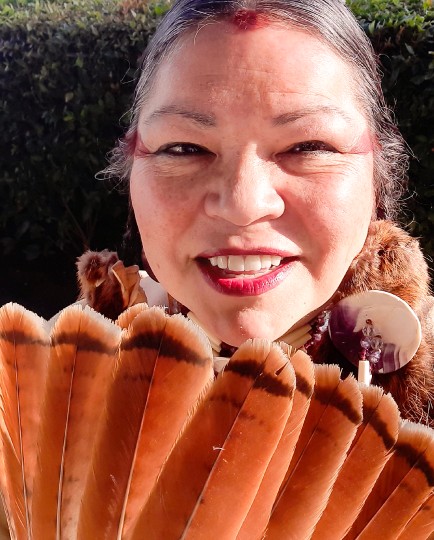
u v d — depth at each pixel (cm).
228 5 26
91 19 110
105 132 112
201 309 29
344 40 28
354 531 21
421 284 33
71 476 19
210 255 27
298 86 26
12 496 20
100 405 19
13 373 20
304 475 19
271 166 27
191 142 27
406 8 91
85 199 121
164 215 28
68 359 19
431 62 85
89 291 39
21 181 120
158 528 17
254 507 18
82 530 18
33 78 112
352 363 32
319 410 20
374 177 33
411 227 91
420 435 21
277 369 17
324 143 27
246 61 26
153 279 41
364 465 20
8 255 133
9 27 113
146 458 18
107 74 108
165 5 110
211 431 17
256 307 27
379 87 33
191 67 26
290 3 27
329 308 33
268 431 17
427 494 20
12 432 20
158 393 18
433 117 88
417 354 33
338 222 27
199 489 17
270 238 26
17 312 20
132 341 18
